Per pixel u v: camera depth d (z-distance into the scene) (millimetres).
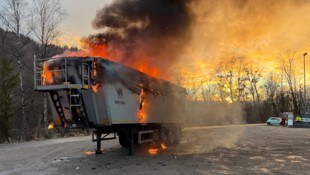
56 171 11680
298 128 44438
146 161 13703
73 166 12711
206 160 13875
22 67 33469
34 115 37281
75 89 12930
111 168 12125
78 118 13422
